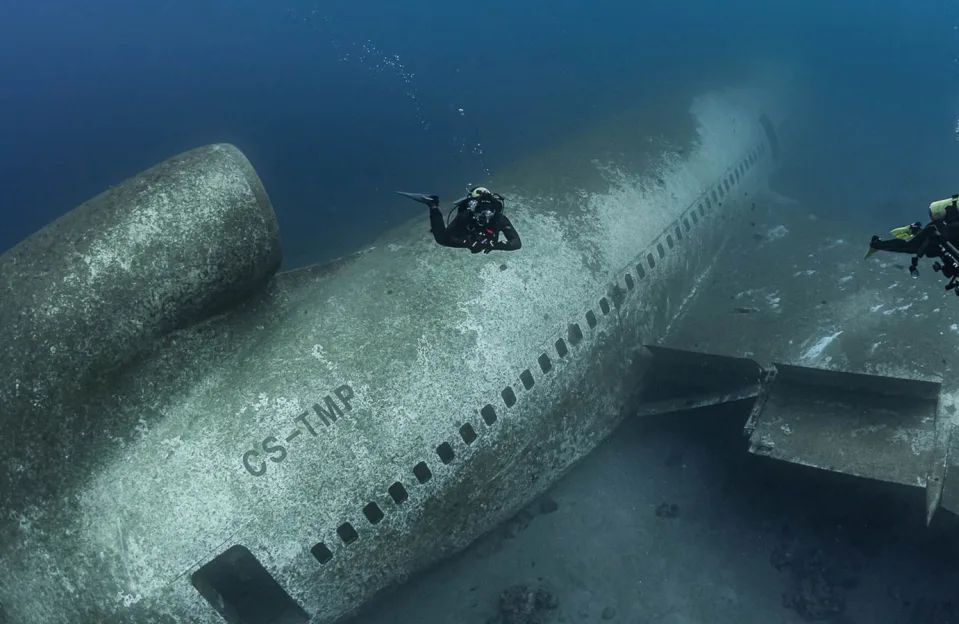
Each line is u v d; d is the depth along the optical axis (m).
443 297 9.75
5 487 6.78
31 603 6.78
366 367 8.63
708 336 13.39
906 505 10.83
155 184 7.84
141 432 7.41
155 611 7.04
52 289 7.09
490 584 10.73
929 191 26.58
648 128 16.73
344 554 8.12
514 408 9.78
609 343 11.71
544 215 12.12
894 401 10.14
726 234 17.22
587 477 12.49
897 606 9.52
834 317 13.44
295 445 7.84
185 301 7.73
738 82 23.30
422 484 8.66
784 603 9.84
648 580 10.52
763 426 10.38
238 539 7.38
